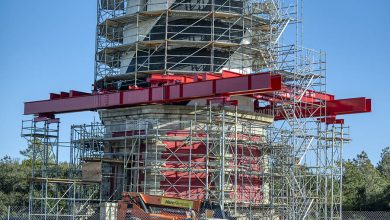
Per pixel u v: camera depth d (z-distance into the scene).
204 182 48.12
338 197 63.25
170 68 52.16
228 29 52.53
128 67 54.28
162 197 40.94
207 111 48.25
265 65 55.50
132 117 50.81
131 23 54.81
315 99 54.44
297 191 51.06
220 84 44.66
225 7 53.56
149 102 48.41
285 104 50.72
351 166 91.00
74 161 52.44
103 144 51.84
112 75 54.19
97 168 47.06
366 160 116.69
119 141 50.66
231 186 48.53
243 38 53.97
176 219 38.66
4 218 49.59
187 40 51.69
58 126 54.66
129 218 40.62
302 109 54.56
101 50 55.44
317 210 51.78
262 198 50.03
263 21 53.94
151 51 53.38
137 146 49.41
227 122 47.50
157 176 47.84
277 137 49.50
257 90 43.28
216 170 46.06
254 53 54.06
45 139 54.56
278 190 53.47
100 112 52.88
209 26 52.81
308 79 51.38
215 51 53.12
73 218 46.56
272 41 54.94
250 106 51.94
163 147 48.19
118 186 50.44
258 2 54.25
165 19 53.03
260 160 49.62
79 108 52.28
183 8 53.03
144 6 54.31
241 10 54.16
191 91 46.00
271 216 49.22
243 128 50.03
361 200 74.19
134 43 52.06
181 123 49.22
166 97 47.22
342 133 54.50
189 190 45.81
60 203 59.41
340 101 55.22
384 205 70.69
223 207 42.88
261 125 51.75
